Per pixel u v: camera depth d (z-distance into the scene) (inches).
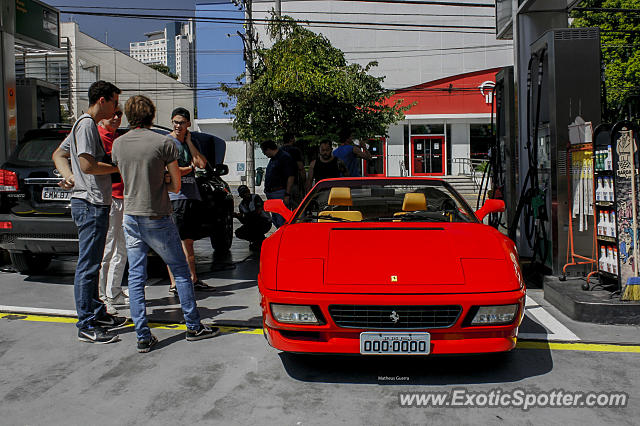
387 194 177.2
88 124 152.0
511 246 142.3
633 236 171.0
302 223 163.9
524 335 157.9
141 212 146.1
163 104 1635.1
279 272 128.0
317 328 119.3
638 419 105.4
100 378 129.4
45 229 217.0
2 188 221.8
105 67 1306.6
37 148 227.8
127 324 174.9
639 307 167.0
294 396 117.6
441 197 176.1
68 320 180.5
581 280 206.5
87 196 155.2
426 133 1130.7
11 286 231.0
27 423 106.6
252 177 609.9
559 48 215.5
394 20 1134.4
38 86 365.1
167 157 147.8
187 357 143.0
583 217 212.1
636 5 828.0
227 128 1245.7
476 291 118.3
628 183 170.7
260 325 171.2
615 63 860.0
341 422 105.2
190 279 156.6
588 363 135.8
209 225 285.6
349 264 127.6
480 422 104.7
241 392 120.1
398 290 118.2
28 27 362.0
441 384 123.3
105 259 186.1
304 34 504.1
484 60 1138.0
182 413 110.2
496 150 306.5
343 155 304.7
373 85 519.2
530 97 249.6
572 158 213.6
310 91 462.3
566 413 108.2
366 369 133.0
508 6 285.9
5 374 132.7
